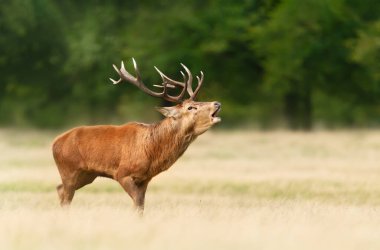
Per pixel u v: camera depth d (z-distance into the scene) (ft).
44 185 224.53
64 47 599.98
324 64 527.40
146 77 567.18
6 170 266.98
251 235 110.42
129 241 104.63
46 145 409.08
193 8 591.37
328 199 186.80
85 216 131.13
